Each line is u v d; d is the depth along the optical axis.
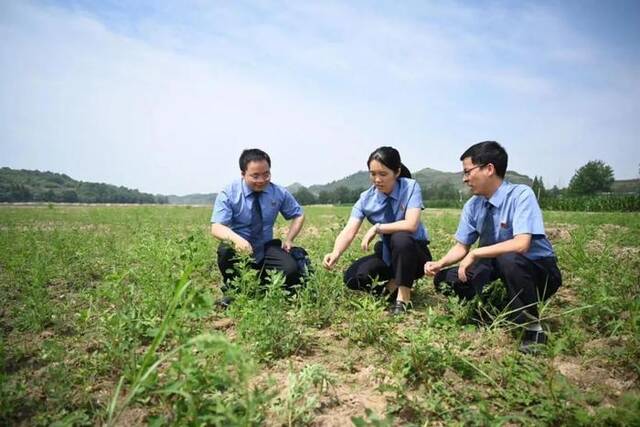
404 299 3.89
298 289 3.94
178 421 1.95
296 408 2.17
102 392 2.46
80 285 4.93
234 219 4.36
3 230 11.18
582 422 2.00
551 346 2.81
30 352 3.03
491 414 2.19
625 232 8.72
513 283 3.15
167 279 3.62
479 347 2.97
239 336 2.93
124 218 16.70
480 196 3.48
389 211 4.14
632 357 2.74
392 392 2.46
